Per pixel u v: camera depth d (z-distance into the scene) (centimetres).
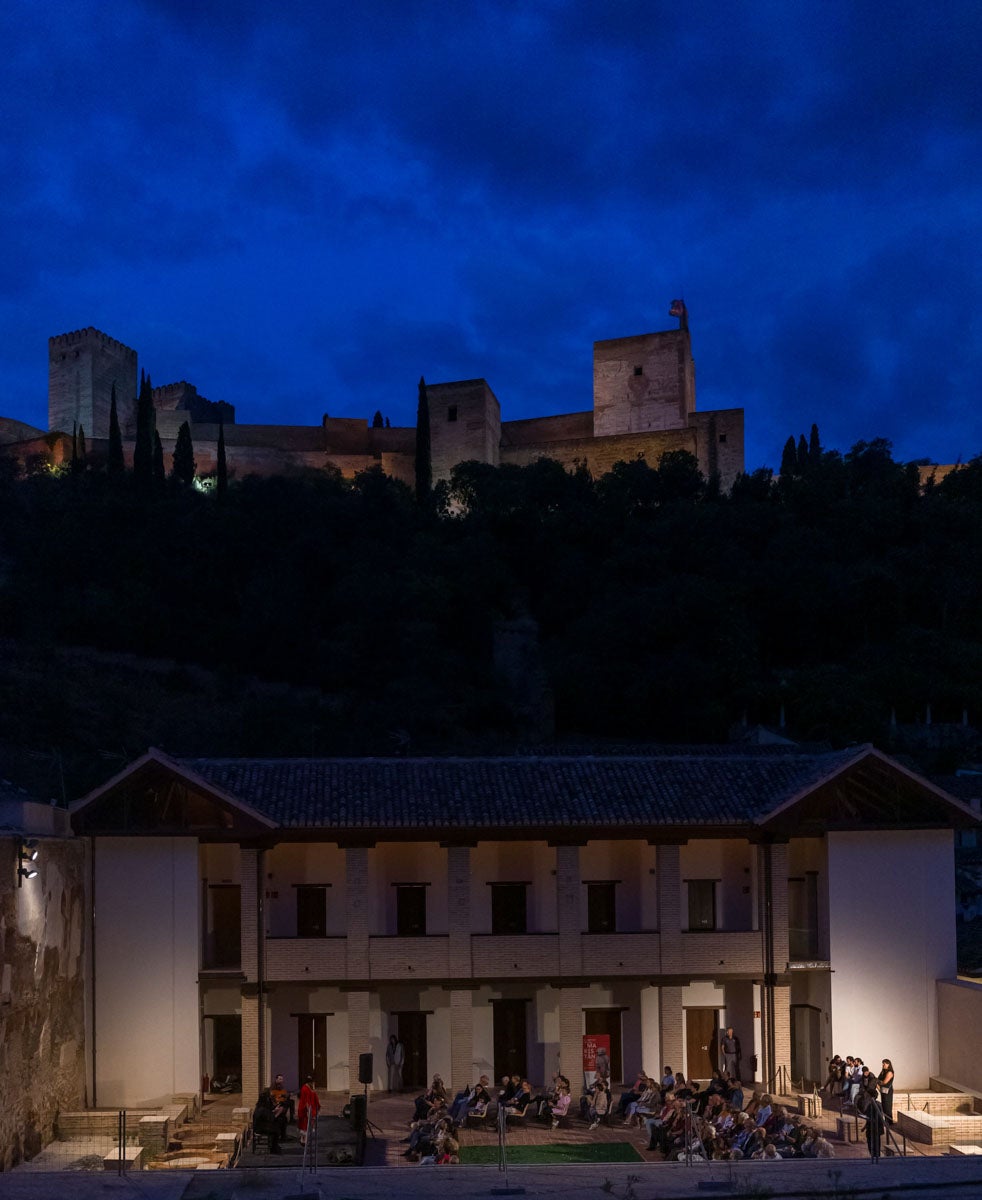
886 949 3472
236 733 8100
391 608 8906
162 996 3291
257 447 12212
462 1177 2197
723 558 8981
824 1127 3042
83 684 8550
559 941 3488
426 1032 3578
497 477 10156
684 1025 3591
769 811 3431
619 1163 2344
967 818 3500
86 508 9856
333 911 3612
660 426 11912
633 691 8231
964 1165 2255
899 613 8888
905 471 10406
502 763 3703
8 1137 2598
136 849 3334
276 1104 2927
